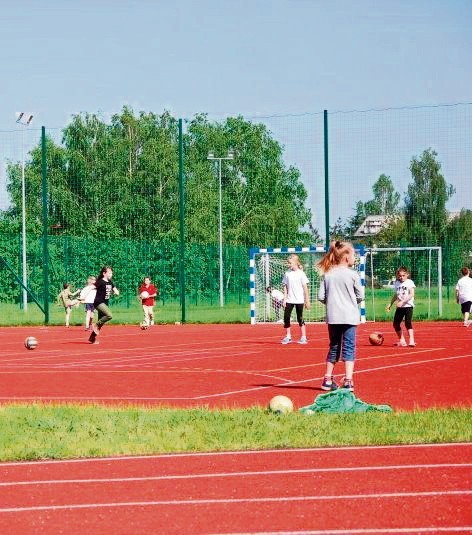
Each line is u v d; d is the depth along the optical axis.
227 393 14.86
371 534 6.84
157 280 49.53
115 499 8.05
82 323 38.34
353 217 38.81
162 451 10.19
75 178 61.81
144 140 69.25
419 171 43.62
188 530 7.04
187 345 25.52
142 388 15.69
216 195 66.12
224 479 8.75
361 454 9.75
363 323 35.06
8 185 62.62
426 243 45.47
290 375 17.27
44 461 9.84
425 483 8.38
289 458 9.65
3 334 31.98
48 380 17.11
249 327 34.47
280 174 68.50
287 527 7.07
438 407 12.55
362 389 14.95
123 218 61.75
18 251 49.25
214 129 71.62
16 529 7.15
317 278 38.78
